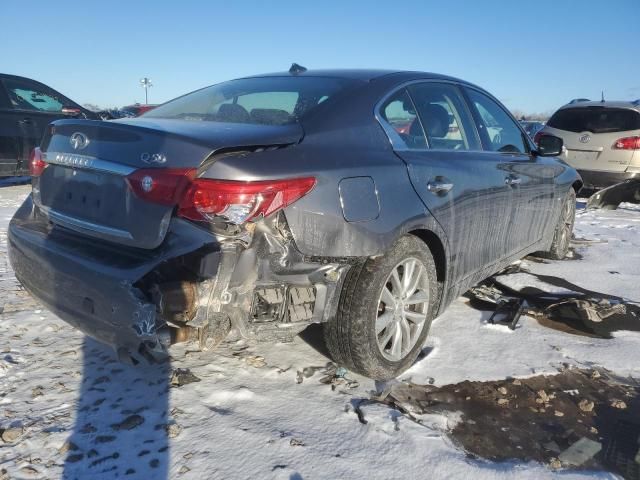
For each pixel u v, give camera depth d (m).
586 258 5.34
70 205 2.52
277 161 2.21
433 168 2.92
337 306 2.53
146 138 2.22
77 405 2.45
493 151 3.71
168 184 2.08
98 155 2.34
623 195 8.05
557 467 2.14
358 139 2.64
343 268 2.44
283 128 2.44
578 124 9.01
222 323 2.20
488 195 3.40
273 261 2.19
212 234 2.06
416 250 2.76
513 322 3.49
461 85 3.67
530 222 4.24
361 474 2.06
